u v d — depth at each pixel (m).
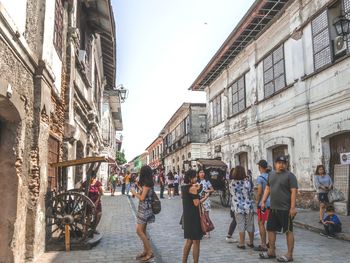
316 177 11.10
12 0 5.82
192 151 35.72
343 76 12.23
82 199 8.25
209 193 9.12
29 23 6.86
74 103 11.46
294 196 7.08
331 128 12.82
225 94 23.78
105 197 22.58
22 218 6.65
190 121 36.28
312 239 9.30
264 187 8.28
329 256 7.46
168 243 9.10
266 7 16.64
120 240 9.21
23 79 6.54
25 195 6.83
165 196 23.81
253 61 19.38
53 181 9.09
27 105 6.84
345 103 12.16
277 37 16.88
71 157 11.20
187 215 6.40
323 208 10.84
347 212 12.10
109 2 13.13
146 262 7.05
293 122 15.35
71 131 10.45
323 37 13.38
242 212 8.30
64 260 7.09
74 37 10.83
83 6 13.67
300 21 14.80
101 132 24.14
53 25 8.48
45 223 7.83
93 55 16.41
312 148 13.92
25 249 6.89
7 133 6.49
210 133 27.31
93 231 8.56
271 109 17.30
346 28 11.90
